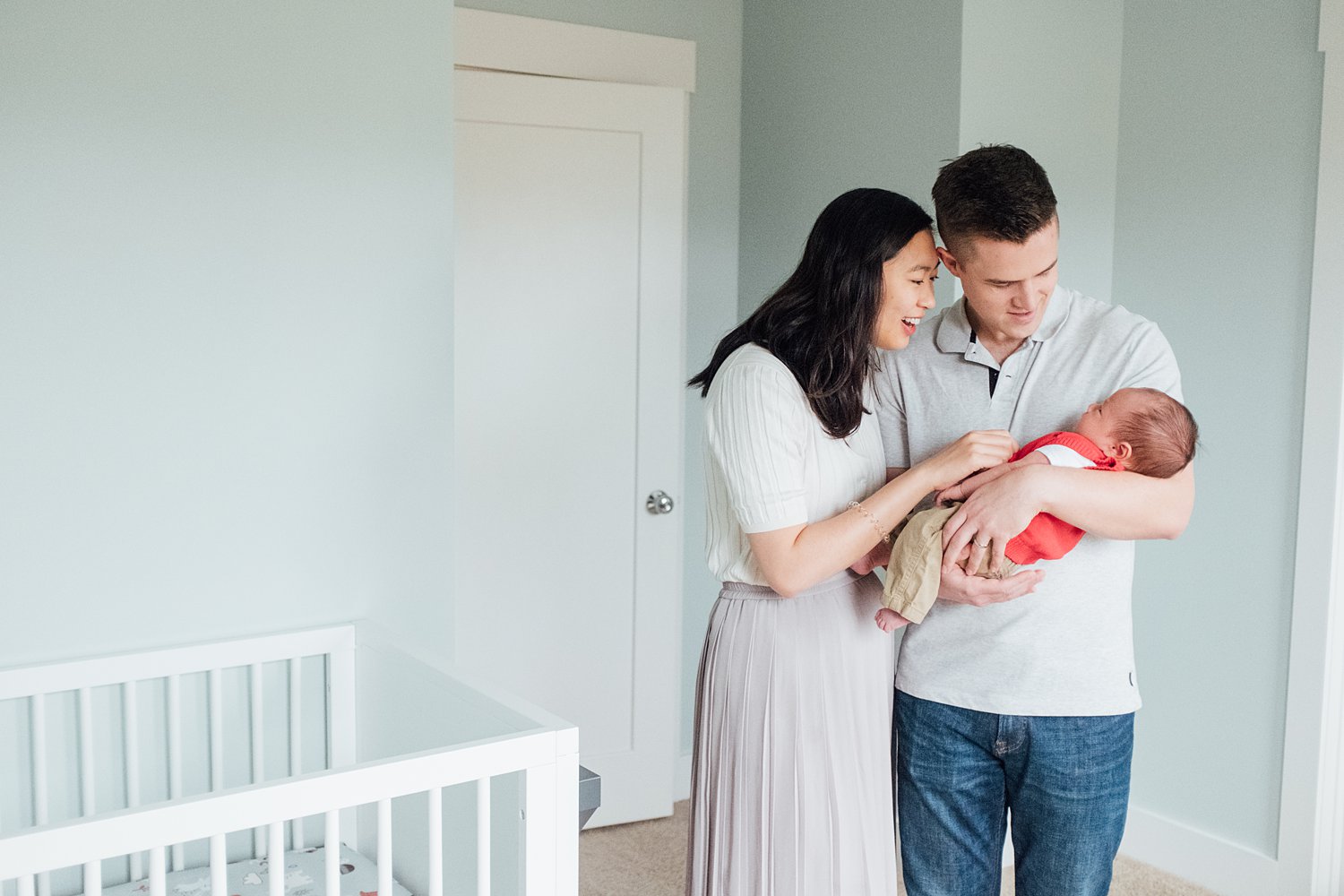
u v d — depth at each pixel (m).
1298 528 2.56
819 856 1.70
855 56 2.91
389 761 1.38
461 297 2.94
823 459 1.71
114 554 1.79
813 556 1.60
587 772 1.73
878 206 1.64
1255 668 2.67
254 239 1.86
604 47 3.08
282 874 1.33
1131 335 1.74
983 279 1.65
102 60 1.73
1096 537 1.71
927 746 1.84
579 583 3.13
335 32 1.90
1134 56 2.83
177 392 1.82
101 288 1.75
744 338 1.72
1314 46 2.49
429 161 1.99
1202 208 2.71
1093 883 1.78
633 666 3.22
